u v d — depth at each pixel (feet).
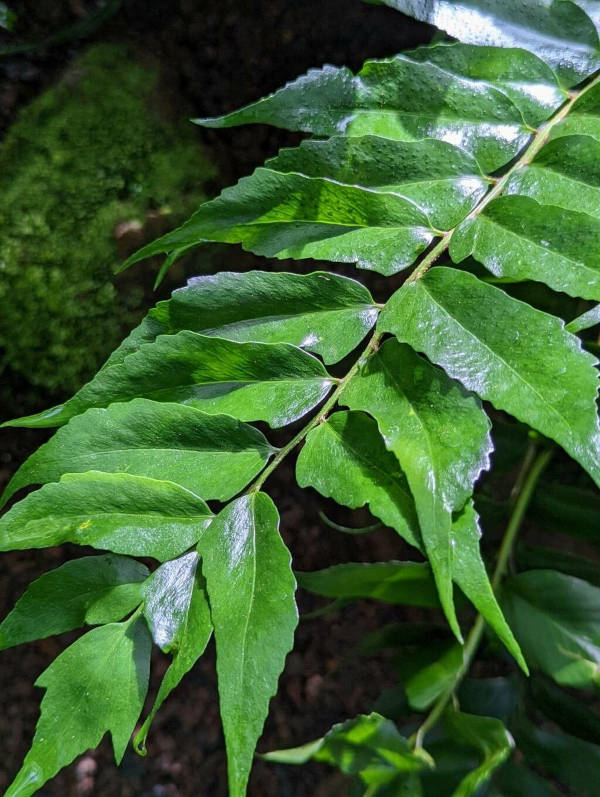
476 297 1.56
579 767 2.12
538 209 1.61
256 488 1.58
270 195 1.66
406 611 3.62
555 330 1.50
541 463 2.23
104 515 1.56
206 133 3.26
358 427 1.58
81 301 3.04
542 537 3.43
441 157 1.68
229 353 1.62
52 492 1.55
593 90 1.72
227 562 1.53
